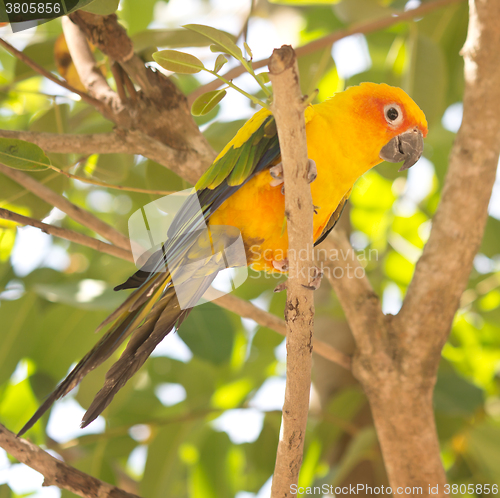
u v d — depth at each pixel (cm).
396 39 844
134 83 592
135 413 822
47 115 642
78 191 933
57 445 672
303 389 385
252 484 877
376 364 562
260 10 847
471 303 829
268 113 467
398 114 516
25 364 817
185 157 554
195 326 700
